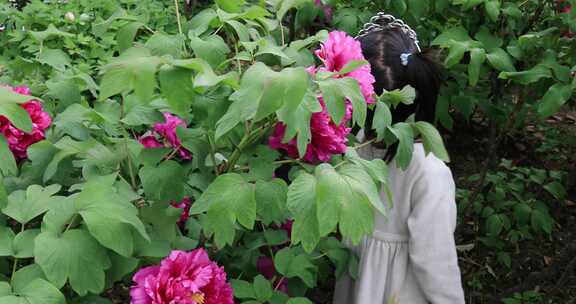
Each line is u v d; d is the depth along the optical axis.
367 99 1.46
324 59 1.47
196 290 1.27
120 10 1.58
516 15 2.47
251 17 1.57
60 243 1.18
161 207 1.47
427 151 1.58
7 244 1.24
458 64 2.74
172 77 1.17
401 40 1.87
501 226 2.99
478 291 3.00
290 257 1.68
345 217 1.16
